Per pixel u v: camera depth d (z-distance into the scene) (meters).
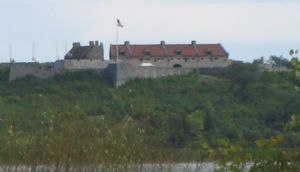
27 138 49.44
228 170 28.34
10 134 49.75
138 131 49.16
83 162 47.16
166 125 62.53
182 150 48.06
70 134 48.44
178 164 46.72
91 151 47.34
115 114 60.31
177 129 72.12
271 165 28.69
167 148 49.06
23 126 52.28
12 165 47.94
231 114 165.75
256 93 183.88
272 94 174.62
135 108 52.94
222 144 28.02
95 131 48.66
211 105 180.50
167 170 46.22
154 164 47.69
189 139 70.81
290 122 28.55
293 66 28.30
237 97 193.88
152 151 48.25
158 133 50.50
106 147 47.59
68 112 50.50
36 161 47.66
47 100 77.12
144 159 47.78
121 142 48.06
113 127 48.91
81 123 49.50
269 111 144.75
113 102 143.75
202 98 197.25
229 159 28.41
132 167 47.16
